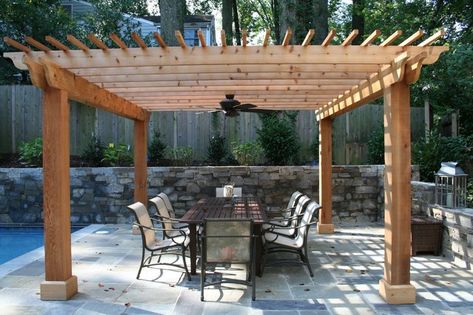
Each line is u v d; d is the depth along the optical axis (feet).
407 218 12.84
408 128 12.82
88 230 25.36
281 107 23.16
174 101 20.98
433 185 20.17
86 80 15.28
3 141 33.32
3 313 12.02
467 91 31.04
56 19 41.42
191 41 60.44
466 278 15.20
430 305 12.56
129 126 33.09
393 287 12.76
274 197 28.14
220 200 20.93
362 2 45.34
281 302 12.93
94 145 31.96
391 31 38.78
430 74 31.53
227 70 13.75
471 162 27.12
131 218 28.17
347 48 12.53
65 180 13.51
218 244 13.10
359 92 16.28
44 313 12.01
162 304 12.77
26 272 16.20
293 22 35.19
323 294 13.67
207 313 12.01
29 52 12.62
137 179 23.48
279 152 31.24
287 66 13.75
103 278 15.48
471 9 36.68
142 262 15.44
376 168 28.25
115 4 45.52
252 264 13.19
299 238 16.92
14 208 28.43
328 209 24.25
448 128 30.76
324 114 22.74
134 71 13.94
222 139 32.94
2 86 33.17
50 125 13.23
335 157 33.37
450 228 17.84
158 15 64.34
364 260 18.15
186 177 28.19
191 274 15.87
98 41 11.87
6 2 37.81
